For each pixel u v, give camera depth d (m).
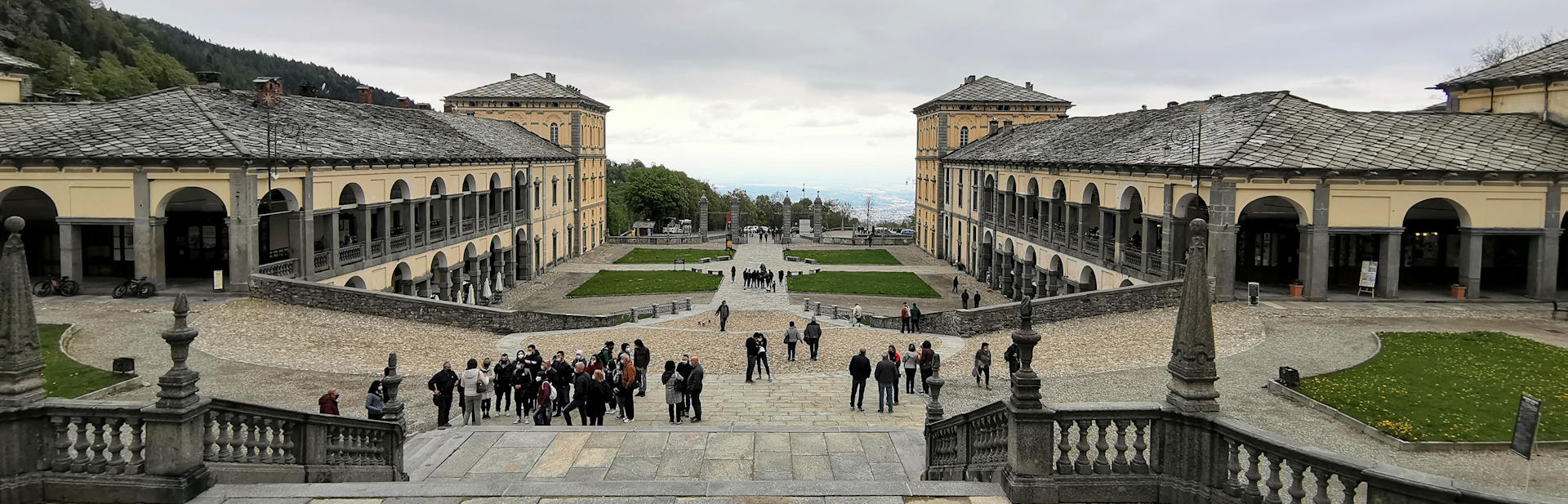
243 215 34.25
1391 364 25.16
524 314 37.16
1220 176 34.94
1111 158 43.62
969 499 10.88
